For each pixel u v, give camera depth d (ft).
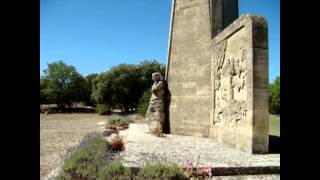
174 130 48.24
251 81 29.89
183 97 47.37
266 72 30.01
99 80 176.65
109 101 175.01
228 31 36.70
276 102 99.19
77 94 197.26
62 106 195.83
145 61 183.62
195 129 45.14
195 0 46.73
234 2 48.91
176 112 48.21
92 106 205.67
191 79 46.39
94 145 29.89
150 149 32.22
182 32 48.24
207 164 24.17
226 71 37.27
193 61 46.32
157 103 49.65
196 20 46.37
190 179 20.92
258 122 29.50
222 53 38.91
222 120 38.19
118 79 171.94
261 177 22.67
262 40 30.25
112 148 31.65
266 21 30.55
